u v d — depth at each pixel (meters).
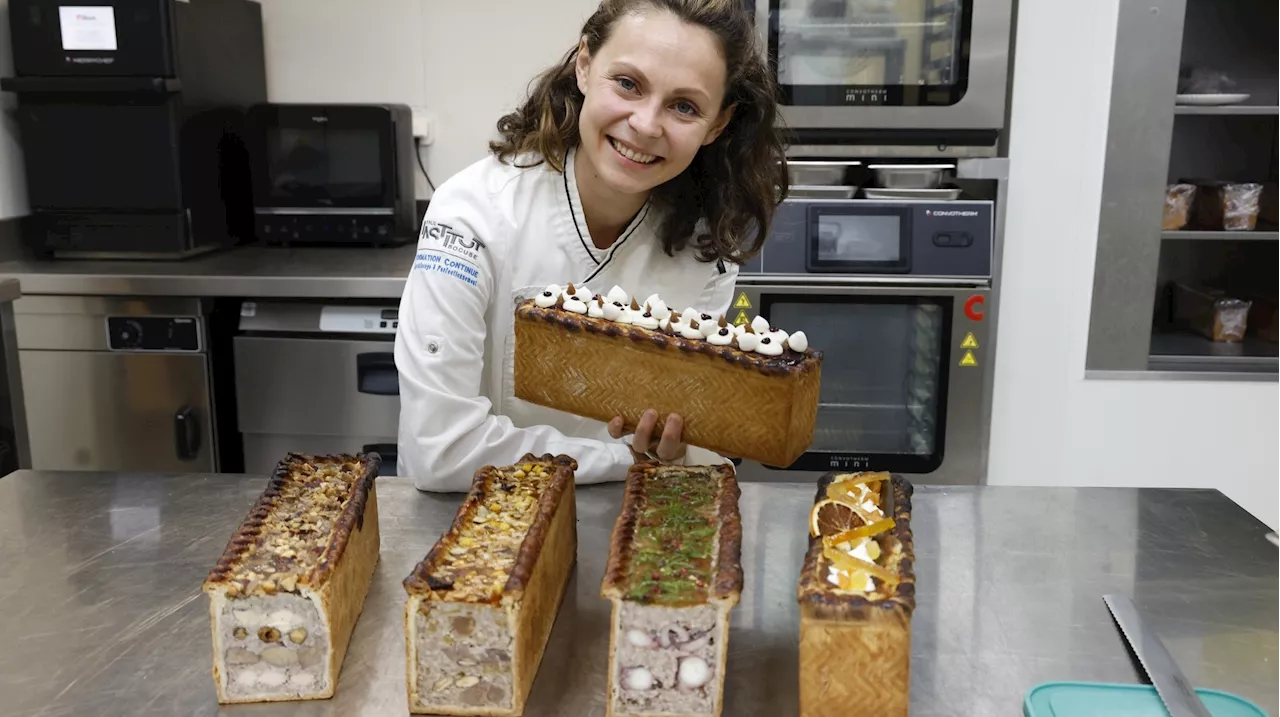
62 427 2.47
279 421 2.46
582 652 1.02
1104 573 1.18
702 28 1.23
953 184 2.51
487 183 1.47
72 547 1.22
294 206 2.68
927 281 2.32
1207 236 2.41
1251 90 2.73
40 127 2.47
